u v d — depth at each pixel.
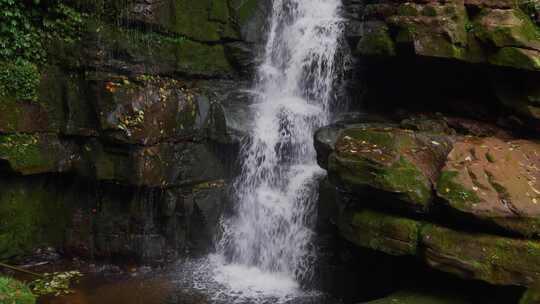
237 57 11.21
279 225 9.59
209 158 10.10
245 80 11.57
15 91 9.01
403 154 7.34
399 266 7.96
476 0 8.22
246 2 11.27
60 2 9.30
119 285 8.86
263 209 9.85
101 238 9.56
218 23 10.94
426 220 7.10
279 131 10.47
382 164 7.21
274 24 11.86
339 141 8.05
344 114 10.80
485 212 6.44
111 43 9.48
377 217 7.37
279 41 11.95
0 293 7.03
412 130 8.54
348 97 11.02
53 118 9.40
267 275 9.52
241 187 10.36
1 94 8.86
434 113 9.30
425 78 9.48
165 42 10.16
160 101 9.23
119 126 8.83
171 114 9.34
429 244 6.75
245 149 10.17
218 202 10.12
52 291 8.46
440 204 6.89
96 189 9.64
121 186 9.45
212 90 10.83
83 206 9.73
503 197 6.55
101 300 8.26
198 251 10.01
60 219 9.82
